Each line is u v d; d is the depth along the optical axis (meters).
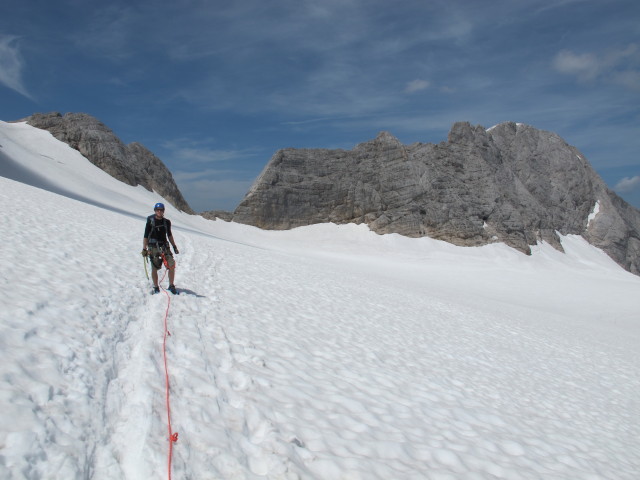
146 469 3.76
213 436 4.59
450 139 100.75
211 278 14.49
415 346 11.77
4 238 10.34
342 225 89.50
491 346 14.41
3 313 5.67
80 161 72.88
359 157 96.69
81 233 15.07
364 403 6.78
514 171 112.56
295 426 5.37
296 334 9.83
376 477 4.68
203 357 6.75
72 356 5.27
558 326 25.67
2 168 49.69
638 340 28.00
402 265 64.38
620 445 8.16
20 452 3.38
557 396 10.47
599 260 97.31
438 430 6.53
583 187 113.50
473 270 61.66
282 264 26.17
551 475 5.93
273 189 90.19
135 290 9.84
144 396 4.93
